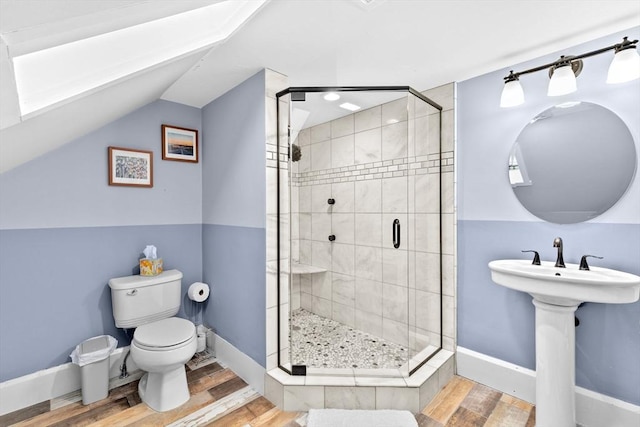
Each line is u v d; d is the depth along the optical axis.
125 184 2.34
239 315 2.30
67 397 2.02
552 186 1.83
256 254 2.12
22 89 0.95
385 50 1.79
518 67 1.96
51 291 2.05
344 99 2.14
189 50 1.46
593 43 1.69
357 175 2.40
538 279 1.53
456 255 2.26
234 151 2.33
